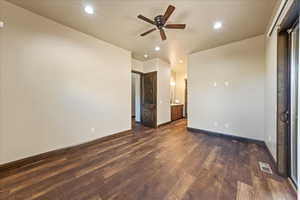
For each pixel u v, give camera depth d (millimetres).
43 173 2131
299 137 1216
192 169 2264
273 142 2463
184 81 7602
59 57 2791
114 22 2736
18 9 2283
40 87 2547
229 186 1840
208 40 3533
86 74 3248
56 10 2381
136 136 4105
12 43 2234
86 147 3215
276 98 2182
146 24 2807
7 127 2207
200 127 4414
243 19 2590
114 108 3920
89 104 3322
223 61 3889
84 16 2547
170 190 1769
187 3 2152
